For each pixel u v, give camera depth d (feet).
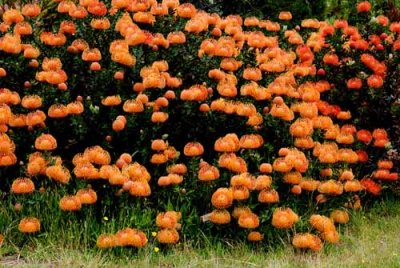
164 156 19.29
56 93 19.66
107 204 18.92
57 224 18.69
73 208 18.39
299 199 20.30
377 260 18.28
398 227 20.27
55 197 18.95
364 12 22.85
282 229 19.16
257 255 18.69
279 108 19.83
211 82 20.38
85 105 19.75
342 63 21.99
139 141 19.80
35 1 24.12
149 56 20.22
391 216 21.13
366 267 17.89
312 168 20.33
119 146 19.95
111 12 20.74
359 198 21.29
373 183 21.29
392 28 21.95
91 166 18.56
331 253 18.90
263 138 20.35
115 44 19.66
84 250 18.28
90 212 18.78
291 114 19.97
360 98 21.91
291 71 21.31
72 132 19.84
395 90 21.94
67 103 19.66
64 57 20.22
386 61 22.04
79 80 20.20
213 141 20.33
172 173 19.24
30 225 18.30
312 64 22.34
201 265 18.07
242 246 18.92
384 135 21.33
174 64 20.44
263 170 19.19
